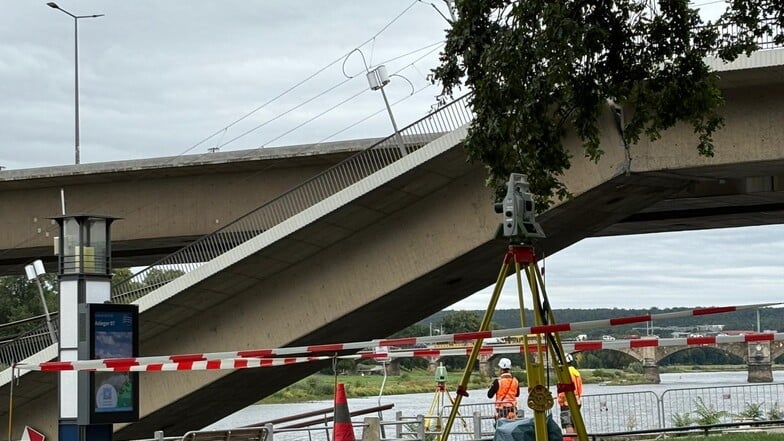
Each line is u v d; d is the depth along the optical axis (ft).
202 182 123.95
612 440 77.46
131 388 70.33
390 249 101.45
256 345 105.70
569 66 51.55
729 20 55.21
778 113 89.45
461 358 240.53
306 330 104.06
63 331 70.18
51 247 133.90
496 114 53.78
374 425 61.05
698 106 56.18
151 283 102.47
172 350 108.47
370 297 102.17
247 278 102.94
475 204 97.55
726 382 198.59
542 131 55.42
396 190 95.55
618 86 55.52
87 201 129.49
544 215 95.61
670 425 86.69
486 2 54.24
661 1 54.54
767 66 82.94
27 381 103.96
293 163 118.11
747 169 93.35
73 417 68.80
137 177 125.70
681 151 90.94
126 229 127.13
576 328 38.88
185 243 131.03
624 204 103.19
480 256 101.04
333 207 94.99
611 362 205.77
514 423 44.78
